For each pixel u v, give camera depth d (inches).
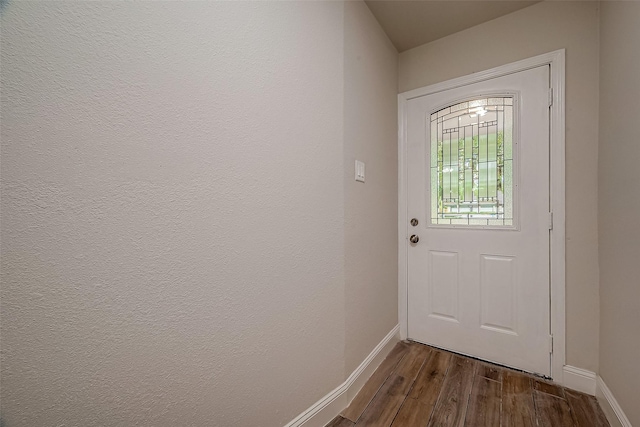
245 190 34.4
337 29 50.4
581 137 55.1
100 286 23.0
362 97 59.4
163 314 27.0
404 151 78.6
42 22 20.0
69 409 21.9
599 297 52.6
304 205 43.1
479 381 58.0
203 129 29.9
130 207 24.6
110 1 23.1
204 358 30.4
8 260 19.1
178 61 27.7
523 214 61.8
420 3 60.8
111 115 23.3
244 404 34.6
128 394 24.9
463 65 69.8
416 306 76.9
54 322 21.0
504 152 64.8
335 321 49.6
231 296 33.0
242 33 33.8
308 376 43.9
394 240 76.8
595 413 48.0
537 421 46.6
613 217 46.3
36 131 19.9
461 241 70.0
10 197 19.1
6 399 19.4
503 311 64.1
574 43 56.1
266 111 37.0
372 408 50.5
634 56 39.9
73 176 21.5
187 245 28.7
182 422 28.6
